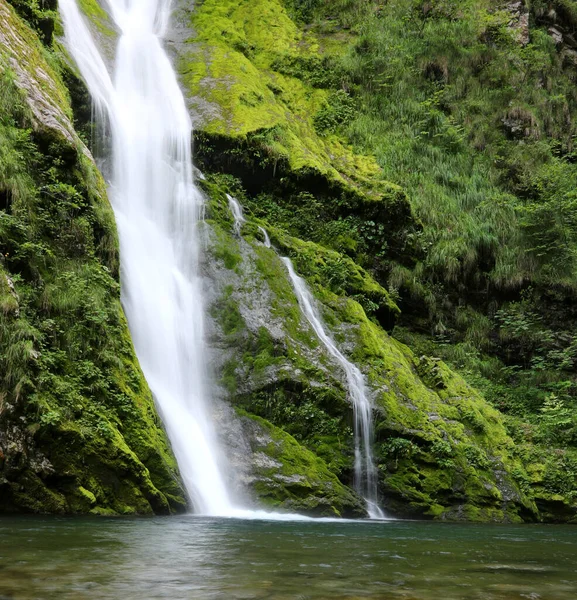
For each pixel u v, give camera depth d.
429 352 19.36
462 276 20.81
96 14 22.59
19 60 12.82
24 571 3.87
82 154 12.27
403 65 26.31
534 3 30.47
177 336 13.54
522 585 3.91
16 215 10.05
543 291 21.27
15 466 8.04
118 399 9.62
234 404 12.94
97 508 8.50
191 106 20.38
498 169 24.45
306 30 28.02
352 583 3.77
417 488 12.88
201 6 26.72
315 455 12.49
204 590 3.45
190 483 10.45
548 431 15.99
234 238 16.03
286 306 14.84
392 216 19.83
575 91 28.19
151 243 14.95
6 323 8.66
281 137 20.08
